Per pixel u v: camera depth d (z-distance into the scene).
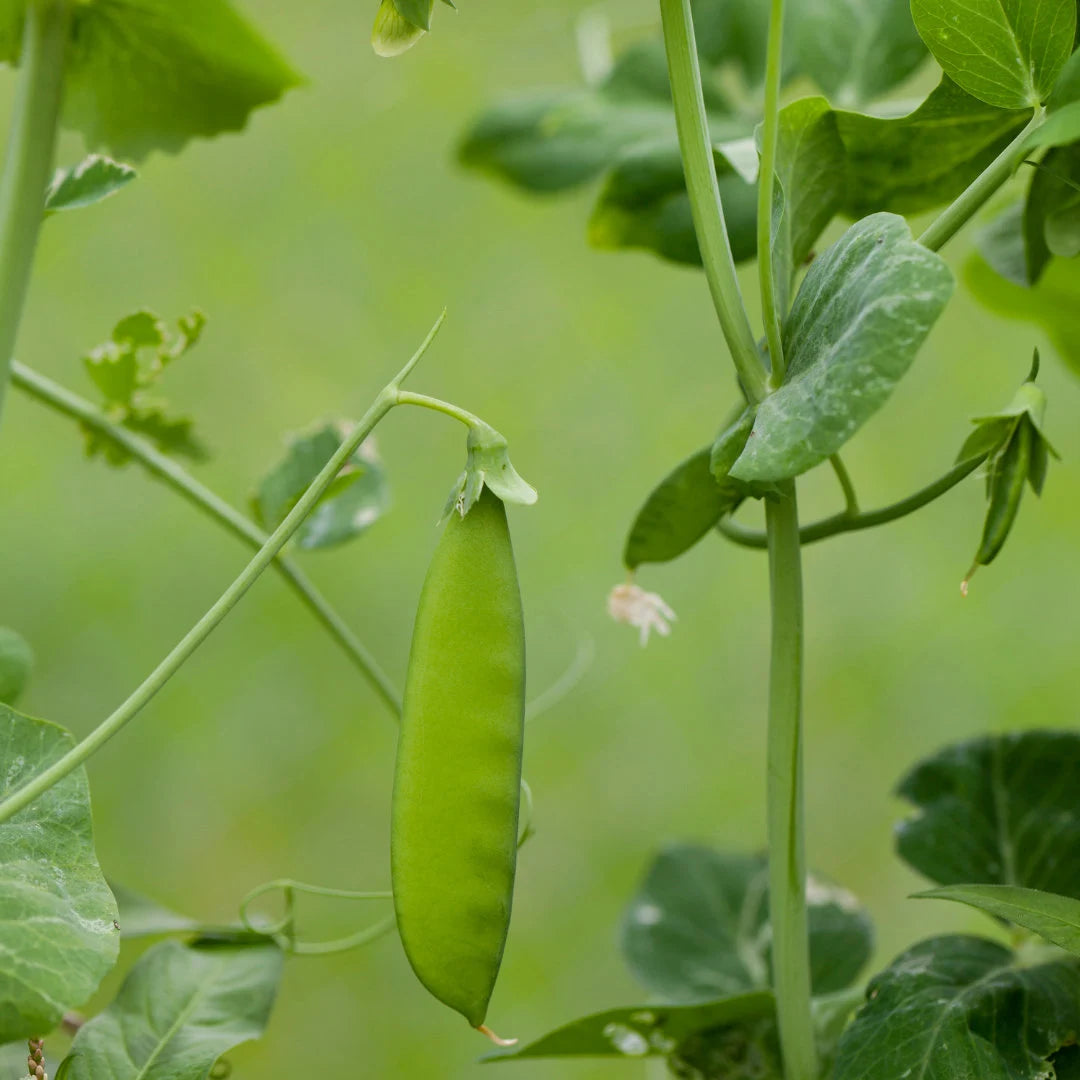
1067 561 1.90
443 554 0.76
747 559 2.01
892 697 1.91
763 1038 0.81
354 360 2.18
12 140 0.80
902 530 1.98
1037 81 0.77
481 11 1.58
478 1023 0.76
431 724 0.76
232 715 1.91
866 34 0.89
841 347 0.74
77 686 1.91
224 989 0.81
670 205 0.88
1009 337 2.00
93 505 2.04
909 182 0.81
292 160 2.25
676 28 0.77
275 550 0.76
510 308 2.22
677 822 1.87
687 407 2.15
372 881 1.81
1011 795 0.84
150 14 0.82
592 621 2.01
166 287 2.16
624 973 1.73
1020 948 0.81
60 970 0.75
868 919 0.86
